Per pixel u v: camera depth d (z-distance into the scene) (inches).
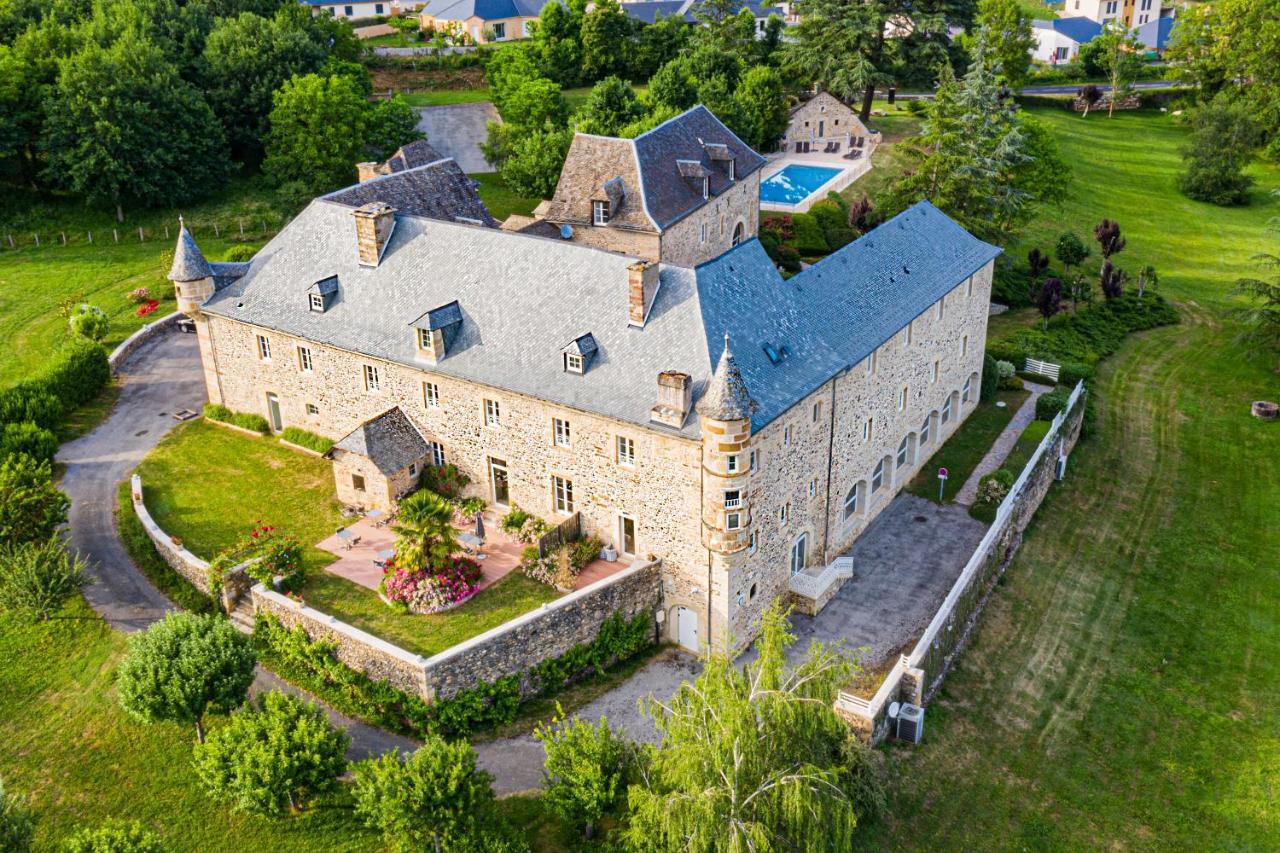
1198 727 1881.2
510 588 1892.2
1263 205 4781.0
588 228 2861.7
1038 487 2465.6
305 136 3767.2
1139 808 1705.2
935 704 1875.0
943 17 4466.0
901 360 2251.5
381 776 1416.1
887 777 1699.1
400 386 2139.5
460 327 2062.0
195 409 2581.2
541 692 1802.4
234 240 3590.1
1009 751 1792.6
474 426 2060.8
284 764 1455.5
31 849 1508.4
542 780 1585.9
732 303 1879.9
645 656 1911.9
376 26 6131.9
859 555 2198.6
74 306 3029.0
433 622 1803.6
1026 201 3651.6
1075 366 2967.5
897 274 2314.2
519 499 2065.7
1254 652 2073.1
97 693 1768.0
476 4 5895.7
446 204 2694.4
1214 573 2303.2
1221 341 3420.3
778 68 4744.1
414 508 1847.9
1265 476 2667.3
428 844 1430.9
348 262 2247.8
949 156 3361.2
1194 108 5590.6
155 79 3577.8
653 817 1353.3
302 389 2332.7
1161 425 2910.9
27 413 2363.4
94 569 2033.7
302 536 2070.6
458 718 1705.2
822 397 1941.4
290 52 4055.1
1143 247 4249.5
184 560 1971.0
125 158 3540.8
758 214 3464.6
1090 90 5910.4
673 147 2999.5
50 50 3681.1
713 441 1685.5
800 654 1909.4
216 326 2412.6
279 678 1811.0
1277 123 5187.0
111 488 2255.2
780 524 1920.5
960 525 2288.4
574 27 5383.9
